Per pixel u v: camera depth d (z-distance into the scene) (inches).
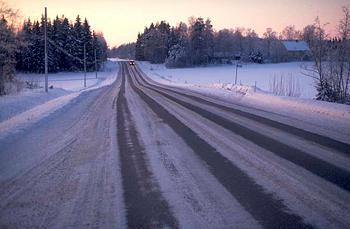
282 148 335.0
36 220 193.0
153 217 191.0
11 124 522.6
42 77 3366.1
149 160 305.3
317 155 307.4
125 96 1065.5
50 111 682.2
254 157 305.1
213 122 498.6
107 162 304.3
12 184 256.2
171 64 4869.6
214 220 184.9
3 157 337.1
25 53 3661.4
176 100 867.4
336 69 767.7
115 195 225.3
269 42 5777.6
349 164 279.4
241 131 424.8
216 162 292.4
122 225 182.9
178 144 363.9
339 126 441.7
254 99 820.0
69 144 384.2
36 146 380.2
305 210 194.7
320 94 773.9
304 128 436.1
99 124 518.3
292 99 722.8
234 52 5772.6
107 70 4384.8
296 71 2987.2
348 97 756.0
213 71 3656.5
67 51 4013.3
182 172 267.9
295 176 252.1
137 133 433.1
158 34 5890.8
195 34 4931.1
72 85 2404.0
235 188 230.5
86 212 200.8
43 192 236.2
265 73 2869.1
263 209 197.2
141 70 4311.0
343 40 765.9
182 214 193.5
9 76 1286.9
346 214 189.0
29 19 3804.1
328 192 220.5
